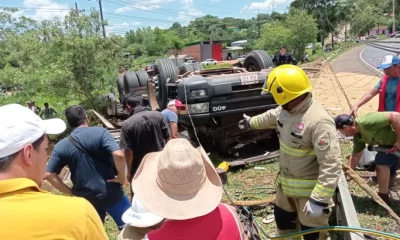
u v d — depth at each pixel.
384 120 3.76
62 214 1.39
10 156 1.44
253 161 6.06
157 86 7.28
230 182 5.46
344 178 4.11
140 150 4.18
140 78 10.46
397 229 3.65
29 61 16.20
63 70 13.42
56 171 3.48
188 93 5.87
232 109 6.04
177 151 1.64
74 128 3.61
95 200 3.51
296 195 2.98
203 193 1.65
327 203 2.69
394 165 4.34
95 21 14.79
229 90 5.95
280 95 2.81
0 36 44.19
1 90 23.39
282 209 3.28
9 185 1.40
